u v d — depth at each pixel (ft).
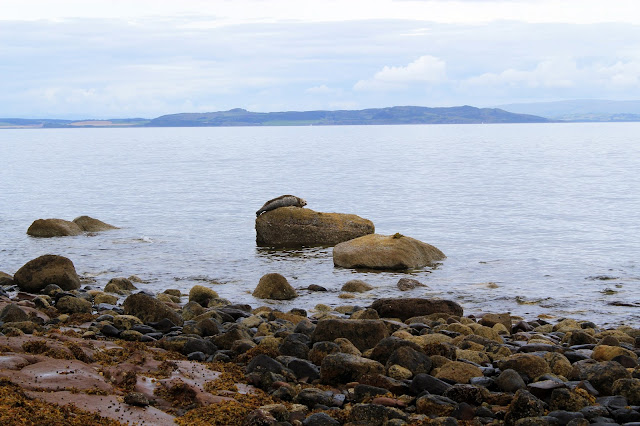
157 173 260.62
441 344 40.22
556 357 38.60
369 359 37.17
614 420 31.45
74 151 496.23
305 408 31.91
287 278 78.43
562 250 96.17
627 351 41.45
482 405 32.78
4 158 387.34
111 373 33.04
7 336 39.45
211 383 33.88
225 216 135.33
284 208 102.89
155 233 112.27
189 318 54.75
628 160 322.55
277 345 42.01
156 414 29.01
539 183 205.46
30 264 68.28
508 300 67.92
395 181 216.13
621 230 114.21
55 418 26.35
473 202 156.97
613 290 72.28
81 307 54.49
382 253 83.87
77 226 111.34
